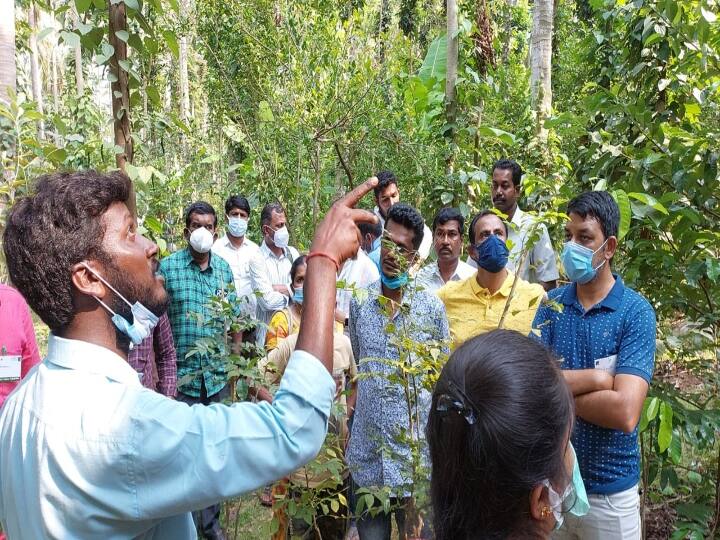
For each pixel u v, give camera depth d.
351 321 3.05
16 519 1.19
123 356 1.34
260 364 3.18
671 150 3.50
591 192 2.57
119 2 3.16
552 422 1.01
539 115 6.46
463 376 1.04
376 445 2.83
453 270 4.06
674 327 3.91
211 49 8.90
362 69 7.26
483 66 8.02
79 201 1.24
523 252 2.35
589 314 2.55
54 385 1.21
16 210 1.26
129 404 1.16
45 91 22.31
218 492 1.11
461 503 1.04
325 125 7.04
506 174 4.39
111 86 3.26
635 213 3.30
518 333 1.12
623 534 2.46
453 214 3.99
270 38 8.05
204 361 4.07
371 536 2.88
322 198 7.35
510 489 1.00
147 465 1.10
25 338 3.16
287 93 7.18
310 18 7.37
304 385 1.16
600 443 2.45
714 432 3.31
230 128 9.38
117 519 1.13
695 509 3.31
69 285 1.24
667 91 4.22
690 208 3.31
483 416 1.00
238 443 1.12
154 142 8.85
